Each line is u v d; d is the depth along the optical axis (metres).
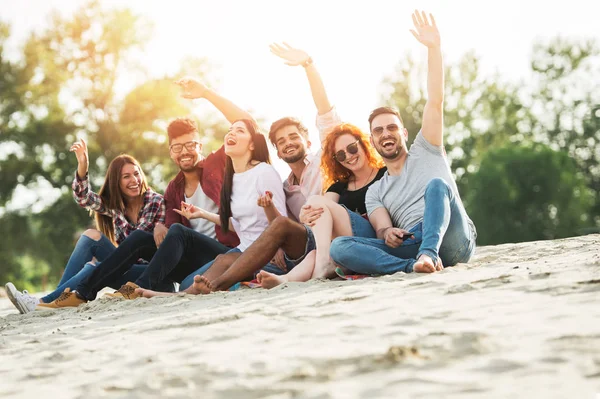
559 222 46.12
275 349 3.40
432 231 5.58
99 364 3.57
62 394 3.07
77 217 38.16
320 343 3.41
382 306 4.11
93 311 5.94
